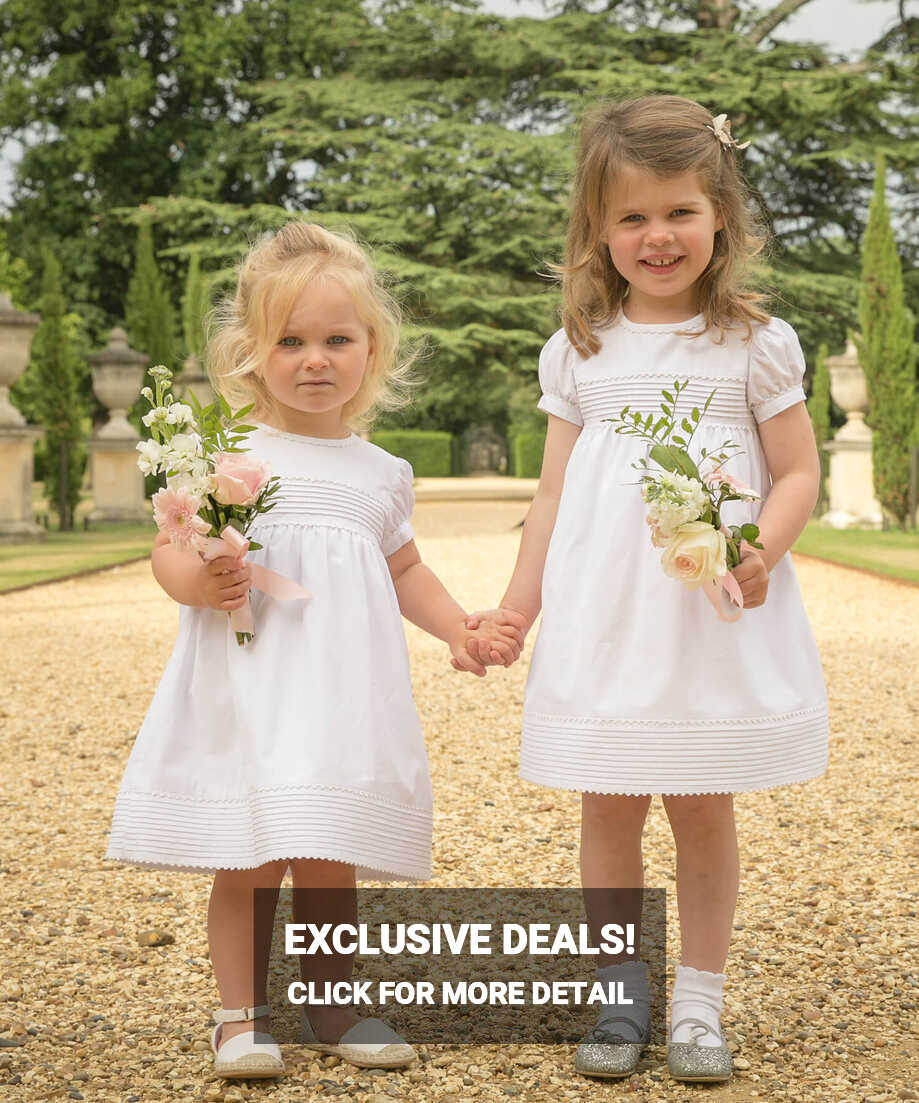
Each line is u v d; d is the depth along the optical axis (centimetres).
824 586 1092
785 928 301
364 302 249
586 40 2561
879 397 1678
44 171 3011
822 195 2636
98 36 3067
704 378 250
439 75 2706
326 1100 219
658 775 234
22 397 2377
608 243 254
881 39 2645
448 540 1605
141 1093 221
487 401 4291
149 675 675
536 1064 235
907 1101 216
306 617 235
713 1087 223
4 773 462
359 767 227
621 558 241
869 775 450
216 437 236
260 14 3017
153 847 229
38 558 1384
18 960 285
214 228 2572
